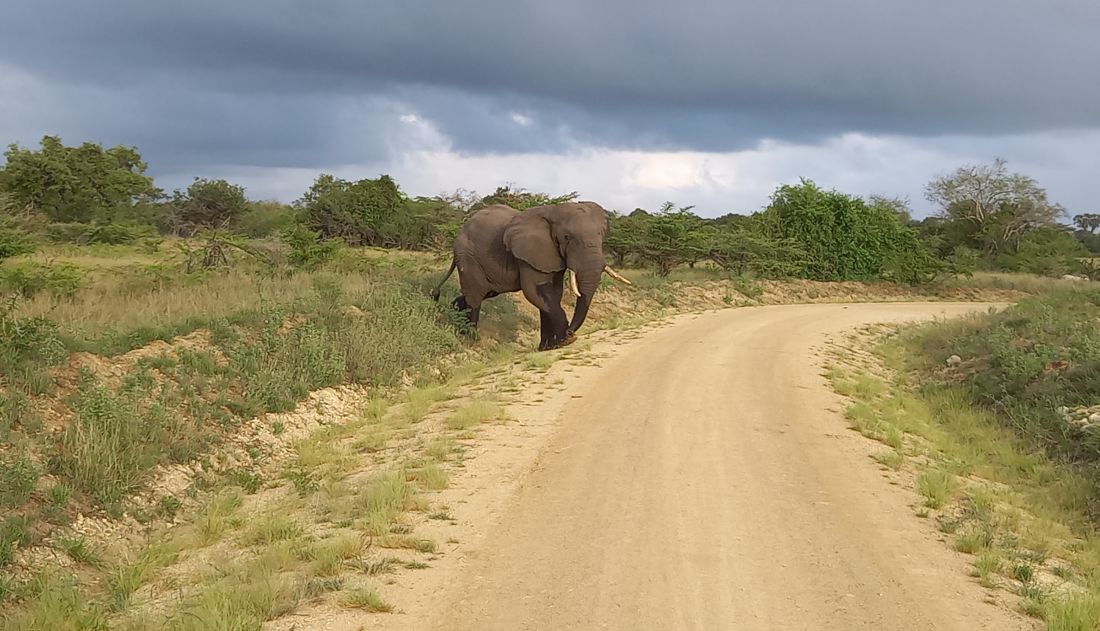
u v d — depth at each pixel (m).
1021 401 15.70
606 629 5.99
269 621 6.01
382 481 9.21
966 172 68.38
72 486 8.81
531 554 7.44
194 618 5.93
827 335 23.30
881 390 16.69
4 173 43.34
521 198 30.70
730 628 6.07
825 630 6.10
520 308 22.41
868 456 11.41
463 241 18.98
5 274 16.58
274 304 15.41
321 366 13.86
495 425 12.27
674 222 37.91
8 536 7.59
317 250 24.98
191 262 24.22
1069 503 10.74
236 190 55.75
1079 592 6.99
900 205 68.38
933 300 41.22
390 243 44.06
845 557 7.62
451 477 9.82
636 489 9.40
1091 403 14.32
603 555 7.43
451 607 6.30
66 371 10.73
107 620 6.50
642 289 29.77
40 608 6.57
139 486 9.37
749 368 17.06
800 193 42.25
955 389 17.45
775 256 39.69
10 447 8.79
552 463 10.41
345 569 7.02
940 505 9.49
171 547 8.10
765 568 7.26
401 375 15.47
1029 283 46.88
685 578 6.96
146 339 12.62
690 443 11.38
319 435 12.15
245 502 9.70
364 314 16.86
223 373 12.54
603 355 17.89
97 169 46.06
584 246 17.97
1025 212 66.88
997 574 7.53
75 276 18.12
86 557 7.91
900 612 6.47
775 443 11.62
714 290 33.28
